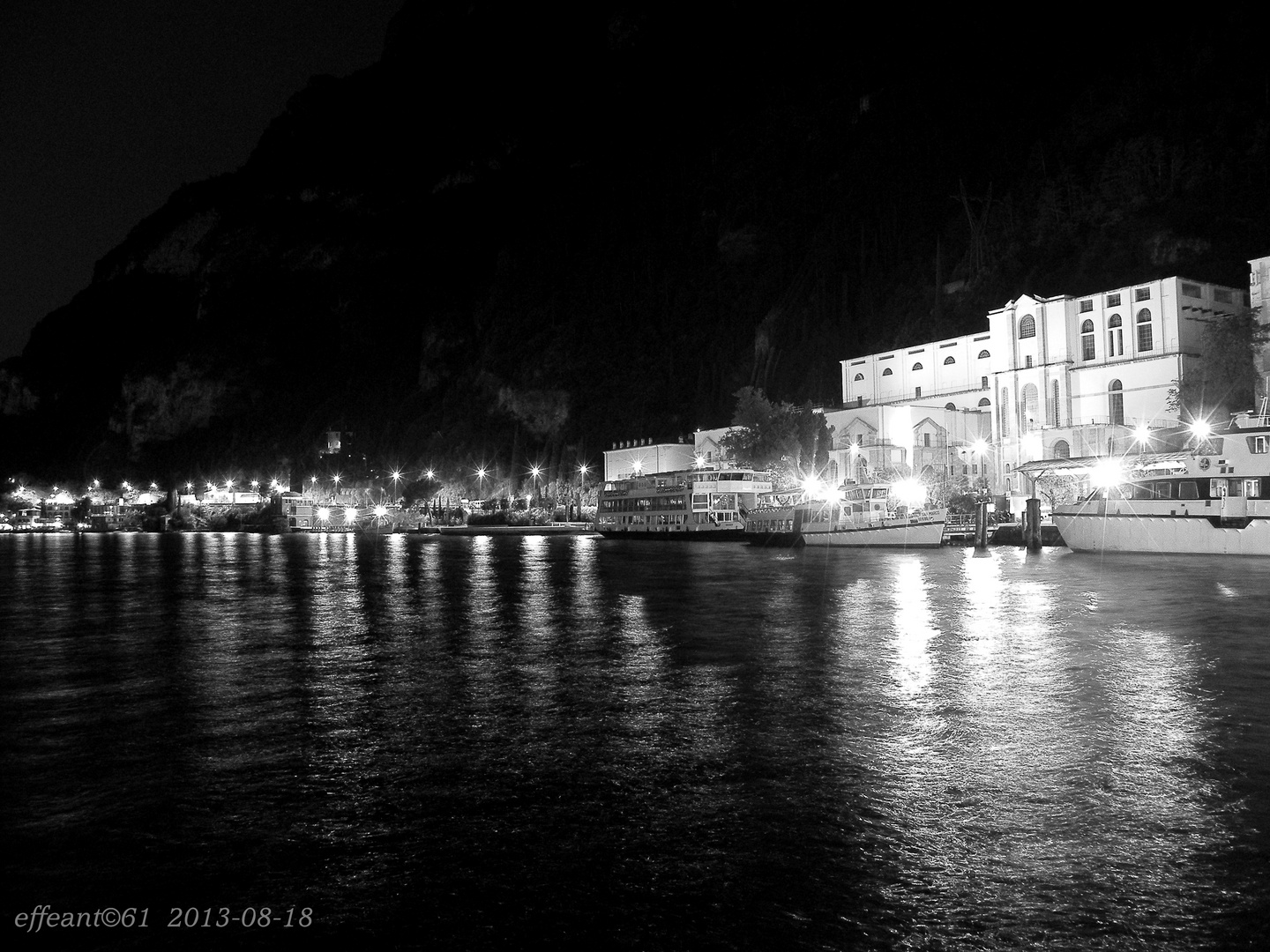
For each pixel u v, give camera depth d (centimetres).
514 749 1870
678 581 5625
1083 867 1248
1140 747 1798
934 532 7975
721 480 10969
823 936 1083
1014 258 14775
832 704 2200
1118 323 10644
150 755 1888
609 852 1334
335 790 1639
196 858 1353
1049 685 2372
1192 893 1172
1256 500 5928
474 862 1312
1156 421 9894
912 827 1404
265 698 2405
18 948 1098
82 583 6341
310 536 17850
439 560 8675
